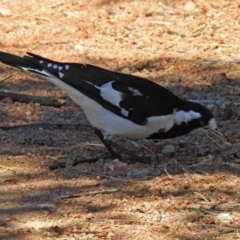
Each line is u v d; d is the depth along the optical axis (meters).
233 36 17.34
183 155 12.12
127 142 12.71
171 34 17.48
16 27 17.56
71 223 9.95
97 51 16.45
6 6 18.66
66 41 16.92
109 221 10.00
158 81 15.14
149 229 9.82
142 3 18.92
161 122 11.31
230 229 9.86
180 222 10.02
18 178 11.18
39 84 14.90
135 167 11.62
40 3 18.95
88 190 10.80
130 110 11.25
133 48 16.69
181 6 18.81
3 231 9.74
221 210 10.32
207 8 18.64
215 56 16.36
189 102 11.54
